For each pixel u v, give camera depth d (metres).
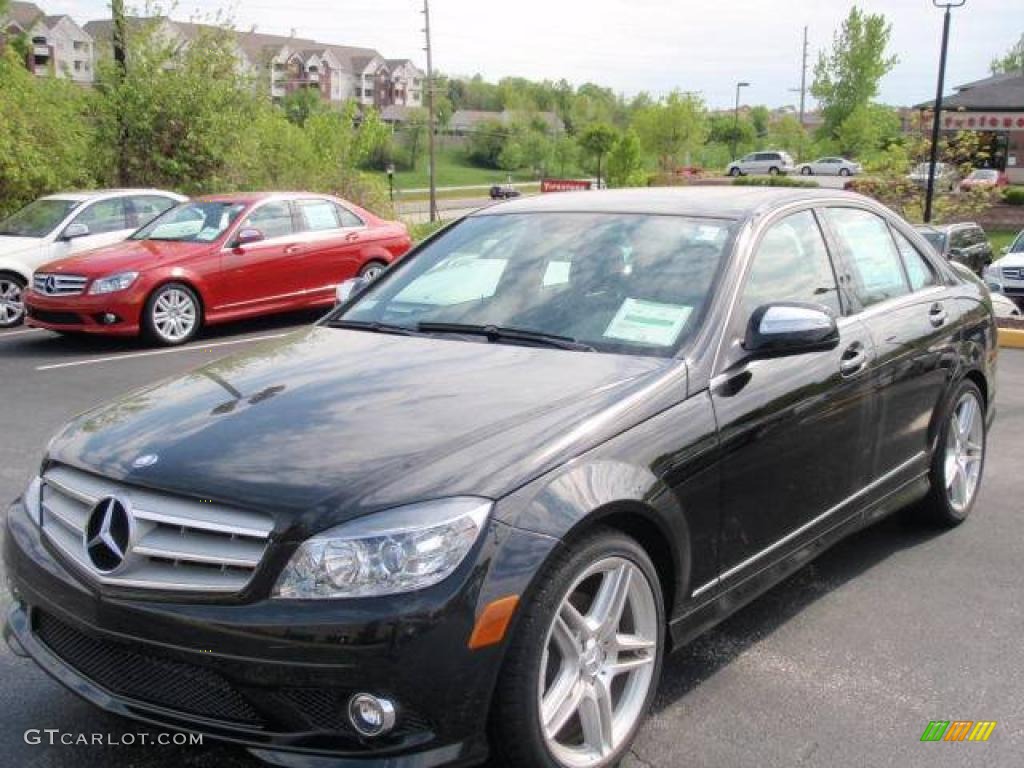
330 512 2.71
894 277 4.87
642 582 3.18
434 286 4.36
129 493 2.94
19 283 12.89
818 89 67.38
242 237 11.91
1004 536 5.30
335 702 2.66
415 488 2.76
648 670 3.24
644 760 3.26
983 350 5.41
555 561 2.84
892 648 4.04
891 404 4.54
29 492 3.41
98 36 20.45
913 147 22.17
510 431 3.01
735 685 3.74
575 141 116.25
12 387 9.06
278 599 2.66
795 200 4.44
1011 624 4.27
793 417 3.82
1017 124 51.78
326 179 25.67
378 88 151.62
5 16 26.38
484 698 2.71
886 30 65.31
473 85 170.62
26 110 17.77
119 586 2.85
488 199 75.69
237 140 20.48
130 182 19.94
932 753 3.32
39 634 3.23
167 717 2.83
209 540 2.80
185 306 11.46
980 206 22.81
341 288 4.77
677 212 4.28
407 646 2.61
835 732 3.43
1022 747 3.36
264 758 2.72
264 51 24.22
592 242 4.21
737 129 101.19
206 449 3.01
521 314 3.95
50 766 3.21
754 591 3.76
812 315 3.61
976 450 5.54
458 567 2.67
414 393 3.30
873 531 5.38
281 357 3.85
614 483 3.02
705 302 3.73
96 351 11.03
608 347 3.67
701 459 3.37
